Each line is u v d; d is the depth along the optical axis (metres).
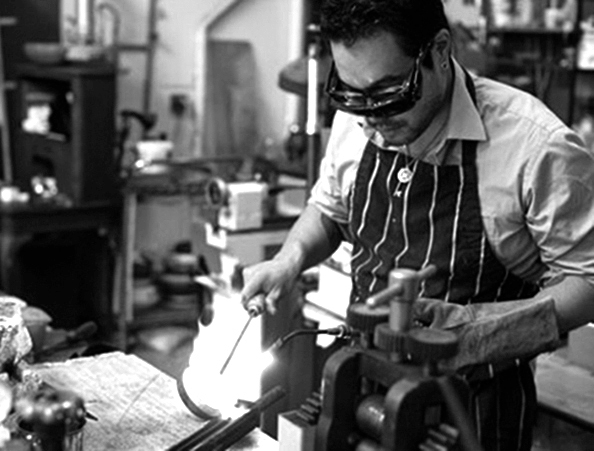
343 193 1.71
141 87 4.72
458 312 1.34
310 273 2.41
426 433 1.02
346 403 1.08
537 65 4.76
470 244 1.49
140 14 4.64
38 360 1.88
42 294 4.08
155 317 4.23
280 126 5.15
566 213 1.42
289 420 1.16
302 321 2.38
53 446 1.10
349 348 1.12
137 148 4.18
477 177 1.48
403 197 1.55
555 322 1.37
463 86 1.47
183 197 4.39
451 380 1.04
